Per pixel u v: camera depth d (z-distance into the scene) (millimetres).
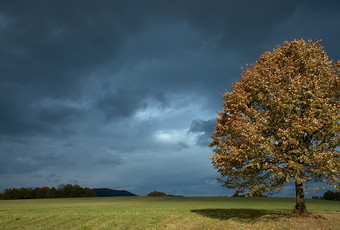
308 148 23922
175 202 71625
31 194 147375
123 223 26094
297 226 22281
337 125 22453
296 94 24422
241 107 27188
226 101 28672
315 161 22453
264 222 24422
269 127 24328
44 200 100062
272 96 24891
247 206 52312
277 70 26641
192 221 26219
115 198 108938
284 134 22719
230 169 25984
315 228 21594
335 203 65625
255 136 22734
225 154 25281
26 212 36281
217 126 28500
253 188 23906
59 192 148000
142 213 33062
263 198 90688
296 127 22359
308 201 72875
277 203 64875
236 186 25812
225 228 22656
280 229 21688
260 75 27047
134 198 105312
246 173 24797
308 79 25047
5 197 142625
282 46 29781
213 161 25969
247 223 24453
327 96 25219
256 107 26953
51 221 27672
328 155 22156
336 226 22047
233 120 26359
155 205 57344
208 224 24500
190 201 75750
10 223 26922
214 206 52094
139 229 23547
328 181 22172
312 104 23500
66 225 25672
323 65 26438
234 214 30125
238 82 28891
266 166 22859
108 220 27797
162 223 25641
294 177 23219
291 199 85000
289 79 25578
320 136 24438
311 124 22656
